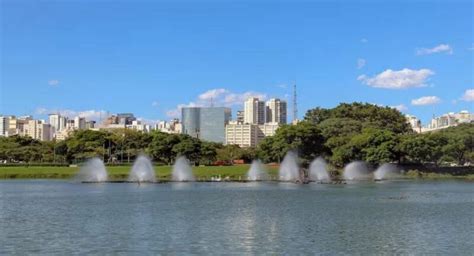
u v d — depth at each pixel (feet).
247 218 230.27
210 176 595.88
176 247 160.35
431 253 152.25
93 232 188.85
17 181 552.82
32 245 164.25
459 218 229.66
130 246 161.99
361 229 196.24
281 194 372.79
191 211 258.57
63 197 346.13
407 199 330.34
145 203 302.66
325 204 296.51
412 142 630.33
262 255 149.18
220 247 160.35
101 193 382.42
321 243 167.22
